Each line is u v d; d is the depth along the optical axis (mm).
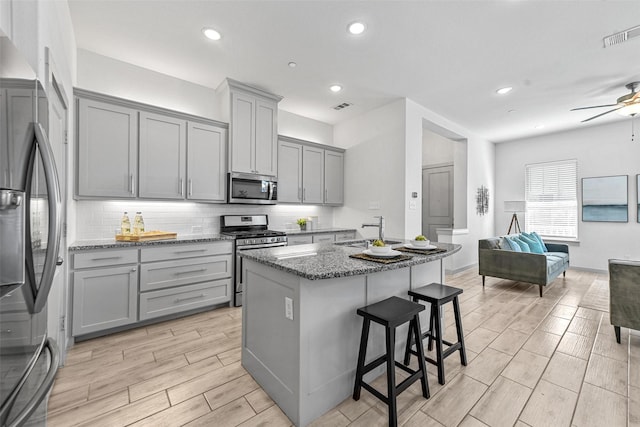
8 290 806
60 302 1979
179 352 2295
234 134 3555
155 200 3049
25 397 892
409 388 1859
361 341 1690
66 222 2213
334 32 2602
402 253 2131
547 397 1768
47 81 1438
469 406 1688
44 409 1192
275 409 1668
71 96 2459
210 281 3141
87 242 2650
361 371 1697
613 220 5062
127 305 2621
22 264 866
